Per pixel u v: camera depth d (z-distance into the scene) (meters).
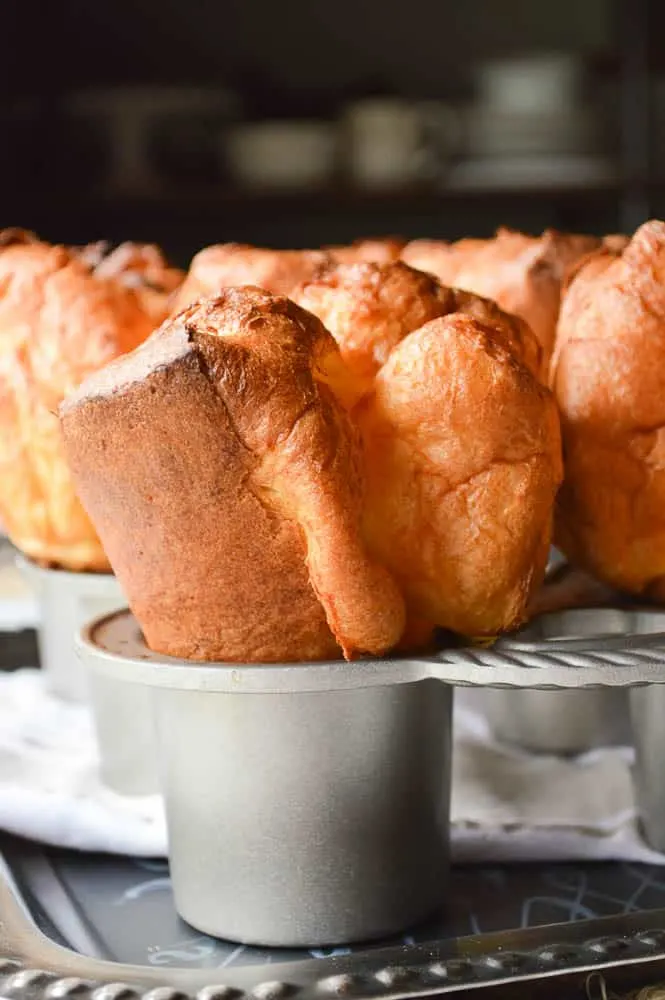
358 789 0.46
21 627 0.73
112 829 0.52
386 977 0.43
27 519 0.61
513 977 0.43
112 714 0.55
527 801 0.54
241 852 0.47
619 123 1.80
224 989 0.42
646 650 0.44
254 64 1.88
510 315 0.50
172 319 0.47
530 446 0.46
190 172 1.71
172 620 0.46
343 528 0.44
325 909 0.47
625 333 0.49
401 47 1.87
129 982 0.43
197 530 0.45
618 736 0.57
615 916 0.46
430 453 0.46
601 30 1.87
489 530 0.46
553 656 0.44
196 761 0.47
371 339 0.47
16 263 0.60
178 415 0.44
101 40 1.87
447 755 0.48
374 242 0.66
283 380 0.44
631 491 0.49
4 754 0.59
